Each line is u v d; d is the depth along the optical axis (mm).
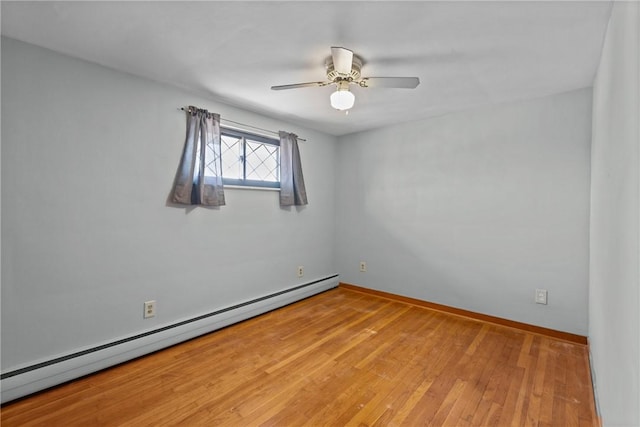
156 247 2449
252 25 1661
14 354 1820
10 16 1579
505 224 2889
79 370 1976
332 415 1683
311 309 3344
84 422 1606
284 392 1876
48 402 1754
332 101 2107
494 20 1591
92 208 2113
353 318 3084
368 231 3914
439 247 3311
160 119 2451
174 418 1645
